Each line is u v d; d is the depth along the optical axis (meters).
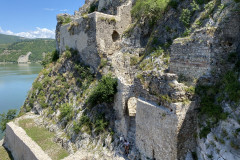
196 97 10.27
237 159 7.87
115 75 19.20
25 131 21.64
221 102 9.43
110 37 22.61
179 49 12.39
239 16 10.91
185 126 9.97
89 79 21.67
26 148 18.12
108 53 22.33
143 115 12.16
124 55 21.03
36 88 29.80
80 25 23.83
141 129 12.44
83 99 20.66
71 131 19.05
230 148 8.27
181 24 18.25
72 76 24.41
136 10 24.12
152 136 11.44
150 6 21.56
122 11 23.69
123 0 27.44
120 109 15.64
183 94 9.99
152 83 11.86
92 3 35.62
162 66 16.52
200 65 11.04
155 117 11.11
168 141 10.30
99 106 18.19
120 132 15.55
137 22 22.84
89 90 20.80
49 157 16.02
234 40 10.91
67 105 21.64
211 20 13.21
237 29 10.95
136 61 20.45
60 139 19.25
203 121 9.89
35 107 27.55
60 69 27.19
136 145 13.09
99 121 16.92
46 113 24.89
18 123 23.91
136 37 22.41
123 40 23.02
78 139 17.88
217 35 10.63
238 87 8.91
